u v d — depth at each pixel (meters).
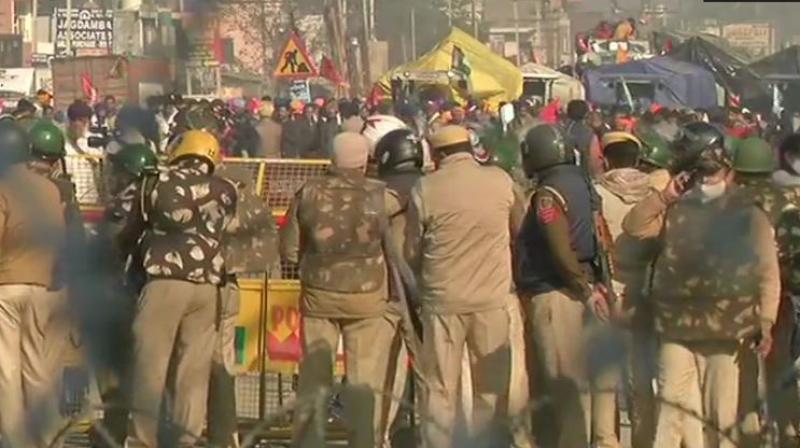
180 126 37.16
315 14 129.12
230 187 31.38
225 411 33.00
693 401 30.55
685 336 30.14
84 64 105.88
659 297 30.41
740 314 29.91
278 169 39.22
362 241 31.61
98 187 37.56
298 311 35.22
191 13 69.12
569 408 32.19
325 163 39.50
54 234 32.00
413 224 32.06
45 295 32.00
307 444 31.48
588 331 32.12
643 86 123.25
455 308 31.84
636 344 32.41
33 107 60.81
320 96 129.75
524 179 36.31
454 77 141.00
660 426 30.53
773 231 30.22
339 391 32.03
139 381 30.77
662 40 129.12
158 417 29.53
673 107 97.44
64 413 33.38
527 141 32.16
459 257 31.83
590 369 32.22
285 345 35.38
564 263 31.45
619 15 130.88
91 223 34.16
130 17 91.31
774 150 32.72
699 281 29.89
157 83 68.50
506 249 32.22
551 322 32.03
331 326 31.89
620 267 32.53
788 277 31.53
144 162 32.78
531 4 153.25
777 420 32.03
